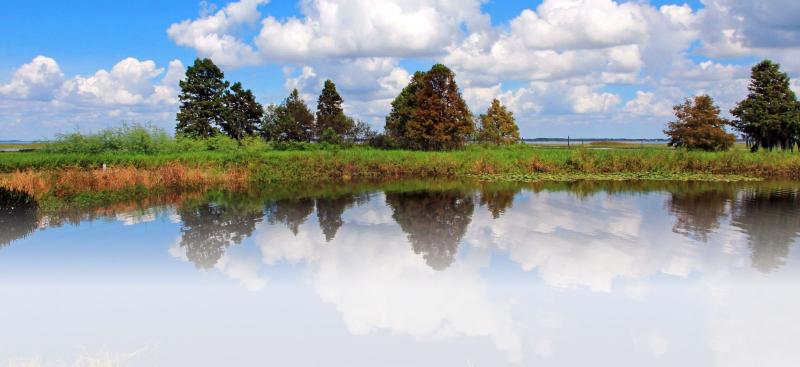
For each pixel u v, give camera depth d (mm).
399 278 7922
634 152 28438
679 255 9203
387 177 26688
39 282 7715
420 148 43812
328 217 13805
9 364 4914
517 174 26859
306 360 5082
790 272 8008
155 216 14000
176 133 46375
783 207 15031
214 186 22391
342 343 5484
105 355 5148
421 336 5676
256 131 51594
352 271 8336
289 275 8086
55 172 19109
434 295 7078
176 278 7941
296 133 48406
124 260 9055
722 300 6730
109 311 6430
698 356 5098
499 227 12180
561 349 5316
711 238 10633
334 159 27141
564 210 14805
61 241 10680
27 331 5801
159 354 5184
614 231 11531
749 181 23781
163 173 21672
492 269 8414
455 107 43344
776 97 36375
